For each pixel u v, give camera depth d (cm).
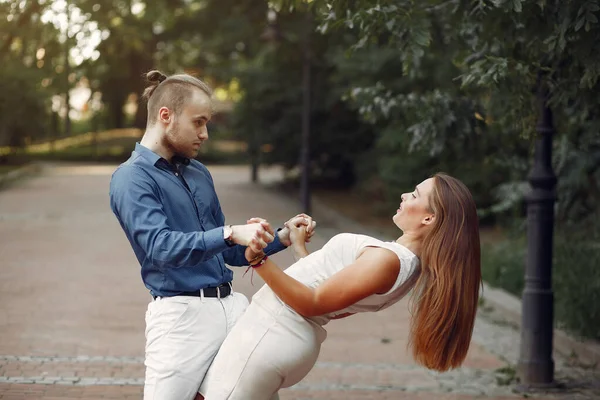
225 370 315
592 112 609
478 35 572
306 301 304
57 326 813
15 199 2194
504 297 968
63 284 1040
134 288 1026
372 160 2241
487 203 1583
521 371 657
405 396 619
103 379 635
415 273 315
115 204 322
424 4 562
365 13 504
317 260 316
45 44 962
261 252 303
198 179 344
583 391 644
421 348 316
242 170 3741
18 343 739
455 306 310
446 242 311
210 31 2670
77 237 1488
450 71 766
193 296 333
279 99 2339
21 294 968
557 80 564
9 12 863
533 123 554
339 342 791
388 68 1508
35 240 1433
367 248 311
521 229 1175
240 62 2650
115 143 4800
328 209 2020
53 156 4316
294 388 632
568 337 768
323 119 2394
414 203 319
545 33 505
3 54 969
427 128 642
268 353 309
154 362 331
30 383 616
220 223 356
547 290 653
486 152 764
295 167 2503
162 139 333
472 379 672
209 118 334
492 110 606
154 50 3180
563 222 1014
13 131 3266
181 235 304
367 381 658
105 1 1009
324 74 2338
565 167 965
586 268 808
